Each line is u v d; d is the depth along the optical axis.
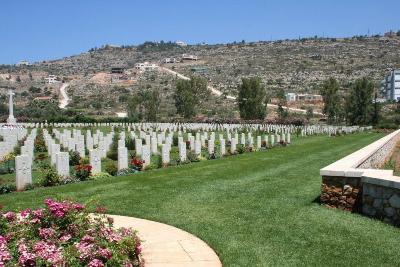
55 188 16.05
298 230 10.38
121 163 20.44
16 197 14.44
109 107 119.19
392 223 10.74
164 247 9.27
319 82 161.00
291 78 171.12
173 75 180.62
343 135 55.81
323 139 47.31
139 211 12.23
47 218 7.82
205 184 16.50
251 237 9.91
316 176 18.47
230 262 8.45
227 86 154.62
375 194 11.26
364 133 60.72
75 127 59.81
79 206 8.16
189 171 20.19
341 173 12.04
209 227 10.68
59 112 93.62
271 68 191.75
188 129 56.16
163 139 33.81
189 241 9.67
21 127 51.94
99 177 18.41
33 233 7.56
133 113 85.75
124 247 7.42
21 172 16.05
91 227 7.91
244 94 75.06
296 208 12.40
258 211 12.14
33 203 13.41
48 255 6.59
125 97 129.62
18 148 28.12
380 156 23.39
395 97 130.88
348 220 11.09
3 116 84.50
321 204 12.58
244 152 30.77
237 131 54.94
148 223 11.09
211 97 124.56
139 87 153.88
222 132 52.81
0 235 7.44
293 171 20.23
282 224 10.88
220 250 9.07
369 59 195.00
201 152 29.36
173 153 29.36
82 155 25.08
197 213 12.00
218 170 20.55
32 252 6.73
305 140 45.88
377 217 11.20
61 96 145.62
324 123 82.50
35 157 26.19
